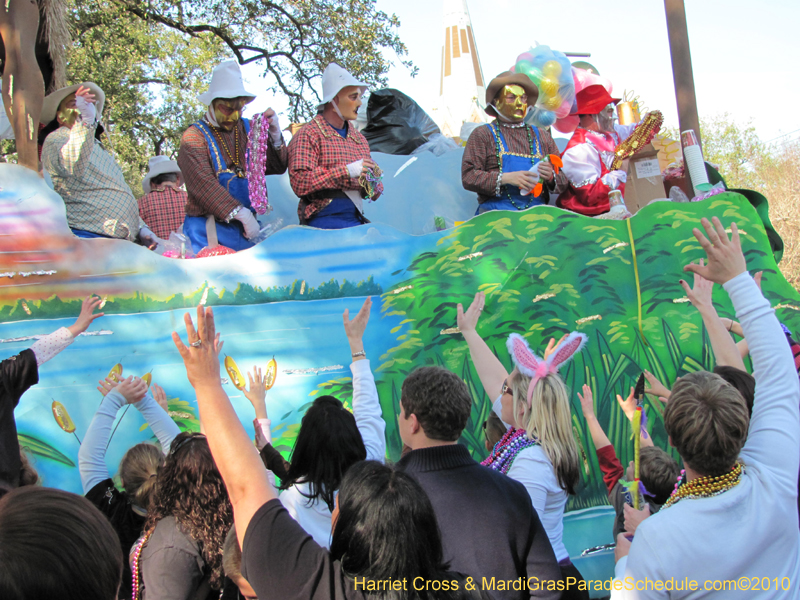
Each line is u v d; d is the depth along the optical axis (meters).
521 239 3.90
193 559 2.20
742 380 2.59
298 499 2.34
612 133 5.02
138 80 11.13
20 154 3.42
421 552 1.42
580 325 3.91
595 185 4.62
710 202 4.18
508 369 3.80
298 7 11.40
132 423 3.23
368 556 1.38
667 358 3.96
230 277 3.49
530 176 4.40
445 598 1.47
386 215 5.14
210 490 2.24
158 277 3.41
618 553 2.00
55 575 1.04
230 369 3.42
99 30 10.47
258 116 4.21
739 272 1.95
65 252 3.29
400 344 3.66
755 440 1.83
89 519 1.12
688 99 4.90
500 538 1.83
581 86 4.88
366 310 3.04
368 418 2.86
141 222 4.56
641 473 2.65
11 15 3.42
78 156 3.79
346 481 1.48
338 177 4.11
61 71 4.23
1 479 2.47
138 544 2.28
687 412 1.75
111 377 3.26
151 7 10.80
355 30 11.52
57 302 3.26
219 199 3.92
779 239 4.46
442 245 3.79
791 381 1.87
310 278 3.59
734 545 1.62
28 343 3.21
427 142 5.71
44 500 1.12
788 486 1.74
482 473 1.98
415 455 2.03
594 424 2.96
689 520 1.64
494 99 4.73
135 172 11.44
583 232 4.00
